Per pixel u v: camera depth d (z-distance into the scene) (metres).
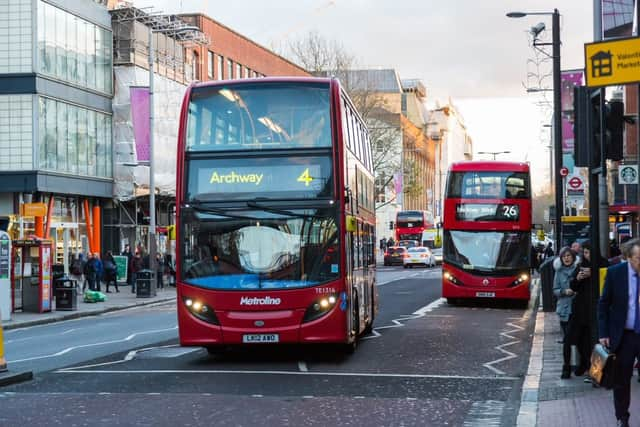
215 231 15.18
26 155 40.12
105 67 46.56
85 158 44.47
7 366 15.15
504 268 29.67
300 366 15.16
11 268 29.94
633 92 31.27
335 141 15.30
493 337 20.30
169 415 10.43
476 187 30.12
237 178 15.27
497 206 29.88
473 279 29.77
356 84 74.56
